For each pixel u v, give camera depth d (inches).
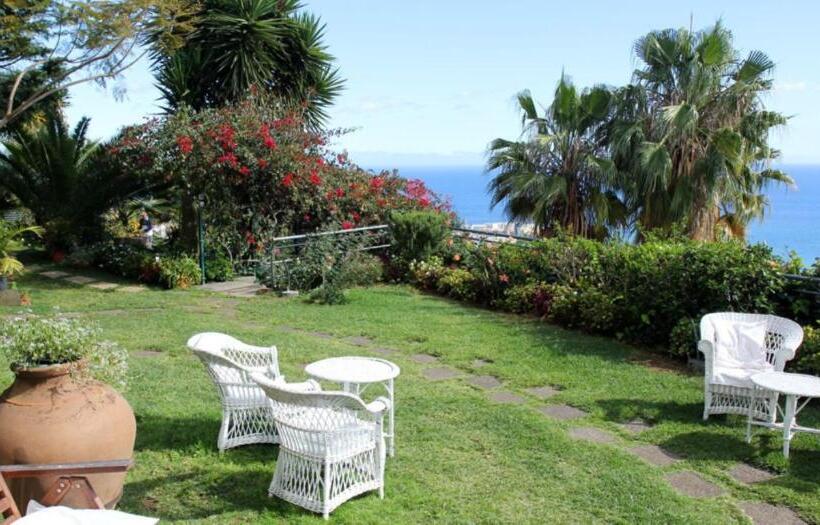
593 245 359.9
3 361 257.0
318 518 151.9
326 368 187.2
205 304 390.3
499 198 591.2
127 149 481.1
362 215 516.1
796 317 278.8
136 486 165.5
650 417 218.7
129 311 366.6
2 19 375.2
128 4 376.5
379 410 158.7
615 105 562.9
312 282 426.9
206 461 179.8
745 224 568.7
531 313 366.6
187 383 241.1
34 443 136.3
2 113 462.0
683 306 291.0
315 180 482.3
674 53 554.6
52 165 528.1
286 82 622.2
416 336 318.3
